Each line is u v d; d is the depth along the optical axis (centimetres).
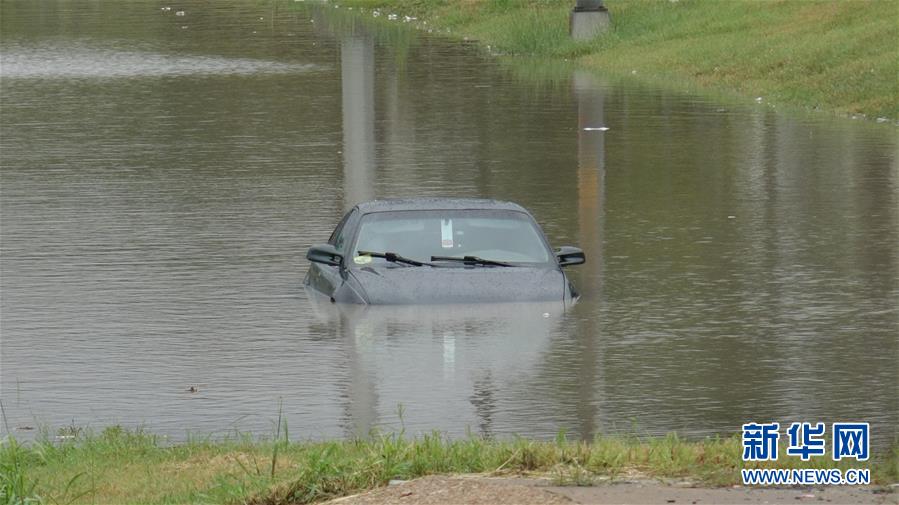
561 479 1856
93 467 2127
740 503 1745
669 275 3659
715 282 3578
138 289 3550
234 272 3744
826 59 8006
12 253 4012
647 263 3812
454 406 2500
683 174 5319
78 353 2947
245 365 2814
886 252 3950
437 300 3173
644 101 7581
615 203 4747
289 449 2181
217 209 4678
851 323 3150
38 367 2842
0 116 7094
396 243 3300
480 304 3169
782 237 4166
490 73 9056
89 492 1966
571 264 3334
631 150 5916
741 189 4984
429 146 6066
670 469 1914
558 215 4534
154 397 2612
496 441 2153
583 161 5631
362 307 3181
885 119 6794
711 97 7719
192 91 8062
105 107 7412
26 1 16062
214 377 2734
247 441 2272
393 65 9569
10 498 1842
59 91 8119
